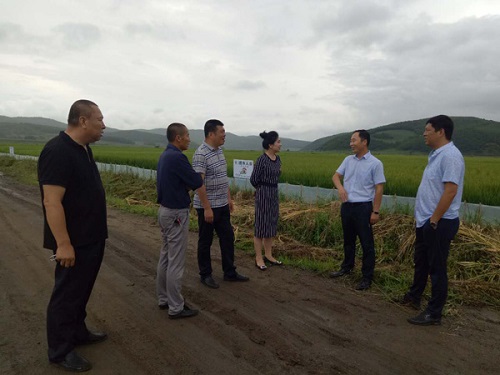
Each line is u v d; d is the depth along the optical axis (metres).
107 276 5.02
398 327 3.65
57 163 2.72
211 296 4.41
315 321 3.76
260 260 5.50
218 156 4.72
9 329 3.52
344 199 4.93
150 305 4.13
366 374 2.85
